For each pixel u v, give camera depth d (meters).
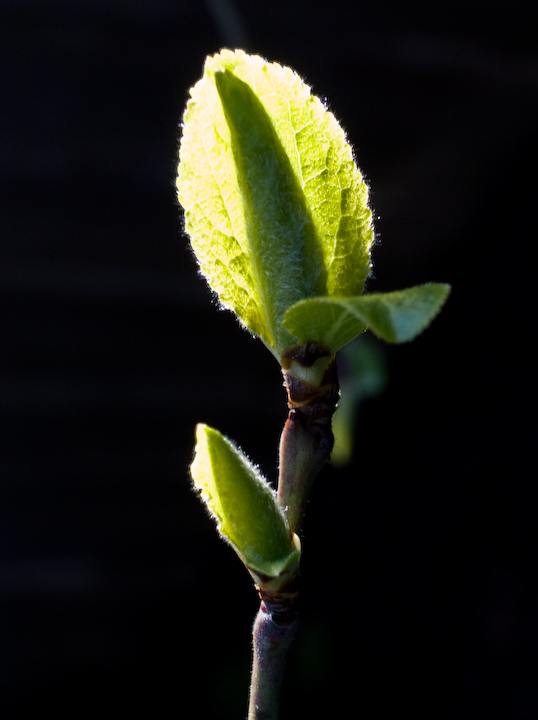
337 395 0.19
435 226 0.85
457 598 0.78
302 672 0.77
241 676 0.79
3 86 0.59
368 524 0.87
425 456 0.89
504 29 0.63
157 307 0.72
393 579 0.82
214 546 0.84
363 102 0.66
